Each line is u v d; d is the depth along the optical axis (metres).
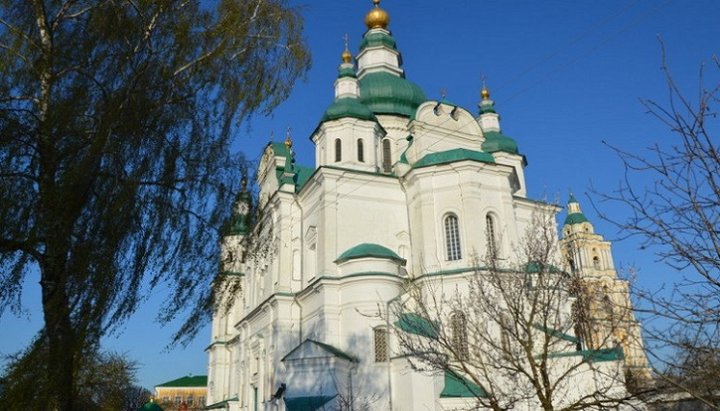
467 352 23.61
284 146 51.97
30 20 17.64
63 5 18.20
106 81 17.03
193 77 18.44
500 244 38.28
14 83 16.80
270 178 50.31
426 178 42.66
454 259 40.44
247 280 54.31
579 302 18.42
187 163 17.59
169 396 123.69
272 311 44.31
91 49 17.23
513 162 58.62
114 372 54.72
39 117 16.58
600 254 80.50
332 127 47.09
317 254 42.53
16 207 15.52
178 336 17.30
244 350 49.81
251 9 20.92
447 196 41.88
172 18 18.66
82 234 15.52
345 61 51.06
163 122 17.25
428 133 47.91
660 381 15.96
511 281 22.06
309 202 46.09
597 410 18.56
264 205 21.11
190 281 17.14
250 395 46.41
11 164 15.73
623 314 14.05
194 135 17.94
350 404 32.38
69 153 16.19
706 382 11.52
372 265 38.97
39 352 14.78
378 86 56.19
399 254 43.12
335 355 35.78
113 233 15.53
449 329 24.16
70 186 15.41
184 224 17.16
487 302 20.12
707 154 10.48
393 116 54.69
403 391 35.12
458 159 41.72
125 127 16.33
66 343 14.80
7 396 14.26
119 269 15.73
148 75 17.23
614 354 22.98
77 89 16.72
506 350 18.03
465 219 40.53
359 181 43.94
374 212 43.62
